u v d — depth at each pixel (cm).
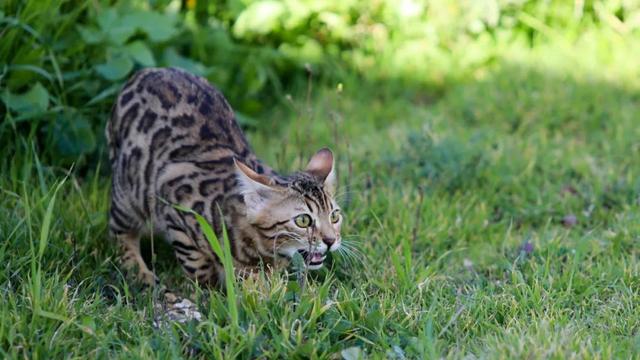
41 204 812
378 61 1321
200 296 738
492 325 706
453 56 1328
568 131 1179
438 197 999
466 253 901
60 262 774
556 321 702
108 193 924
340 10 1295
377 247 871
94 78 992
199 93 851
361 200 945
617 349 660
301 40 1288
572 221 960
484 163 1058
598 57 1310
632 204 973
